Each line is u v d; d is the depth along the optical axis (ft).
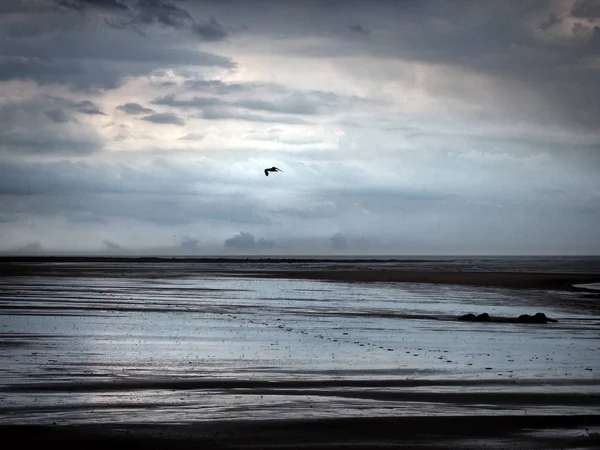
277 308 167.02
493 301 196.03
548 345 106.73
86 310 153.07
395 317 147.84
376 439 54.70
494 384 75.56
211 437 54.49
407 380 77.10
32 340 104.22
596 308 177.17
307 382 75.31
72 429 56.08
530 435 56.29
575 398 69.31
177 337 110.73
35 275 338.75
